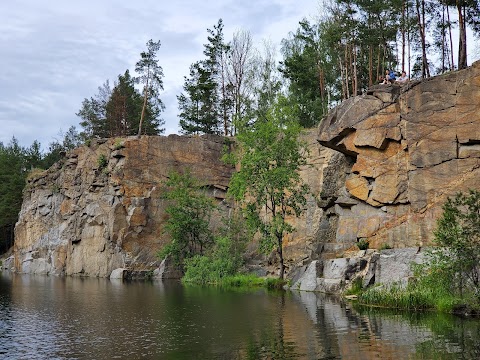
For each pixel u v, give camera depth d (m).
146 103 75.12
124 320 24.64
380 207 36.38
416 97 34.66
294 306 28.14
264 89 67.44
